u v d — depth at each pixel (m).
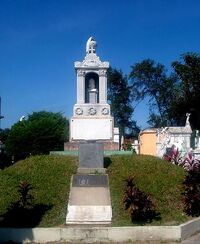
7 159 31.94
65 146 21.58
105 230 13.02
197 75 58.72
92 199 15.08
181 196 15.71
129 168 17.39
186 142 38.72
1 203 15.21
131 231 13.07
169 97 78.50
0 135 39.16
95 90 22.84
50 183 16.30
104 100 22.64
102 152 16.95
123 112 80.38
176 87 64.06
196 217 14.68
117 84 80.94
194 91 58.50
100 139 22.00
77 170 17.02
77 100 22.55
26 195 14.76
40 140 31.44
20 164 18.42
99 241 12.98
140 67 79.81
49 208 14.71
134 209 13.80
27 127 31.91
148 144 41.47
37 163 18.09
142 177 16.72
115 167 17.47
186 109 58.72
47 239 12.95
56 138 31.86
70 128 22.11
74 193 15.42
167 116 73.25
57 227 13.39
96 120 22.12
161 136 37.78
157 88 79.62
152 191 15.81
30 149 31.31
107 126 22.09
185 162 24.34
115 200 15.07
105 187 15.81
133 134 80.56
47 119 34.00
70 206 14.67
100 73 22.77
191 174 15.76
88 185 15.90
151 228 13.12
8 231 13.02
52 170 17.27
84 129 22.09
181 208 15.12
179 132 38.81
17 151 31.59
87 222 13.95
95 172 16.80
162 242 12.97
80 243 12.87
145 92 80.31
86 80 23.25
